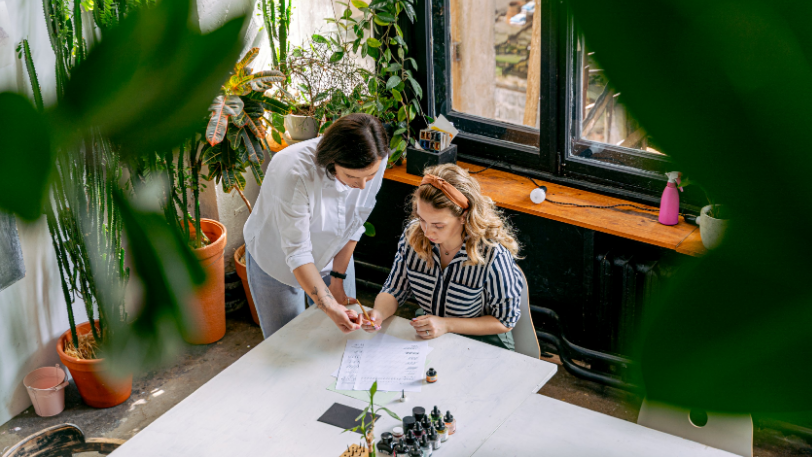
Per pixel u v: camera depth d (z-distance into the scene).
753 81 0.12
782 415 0.12
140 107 0.13
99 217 0.16
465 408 2.33
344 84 4.04
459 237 2.70
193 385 3.83
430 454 2.12
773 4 0.12
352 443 2.21
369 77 4.08
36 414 3.60
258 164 3.60
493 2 3.75
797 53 0.12
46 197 0.12
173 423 2.30
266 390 2.44
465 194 2.58
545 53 3.64
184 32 0.13
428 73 4.17
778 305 0.12
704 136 0.12
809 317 0.12
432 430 2.13
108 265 0.15
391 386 2.44
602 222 3.53
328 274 3.09
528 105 3.91
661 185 3.65
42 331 3.58
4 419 3.52
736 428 2.23
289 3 3.69
